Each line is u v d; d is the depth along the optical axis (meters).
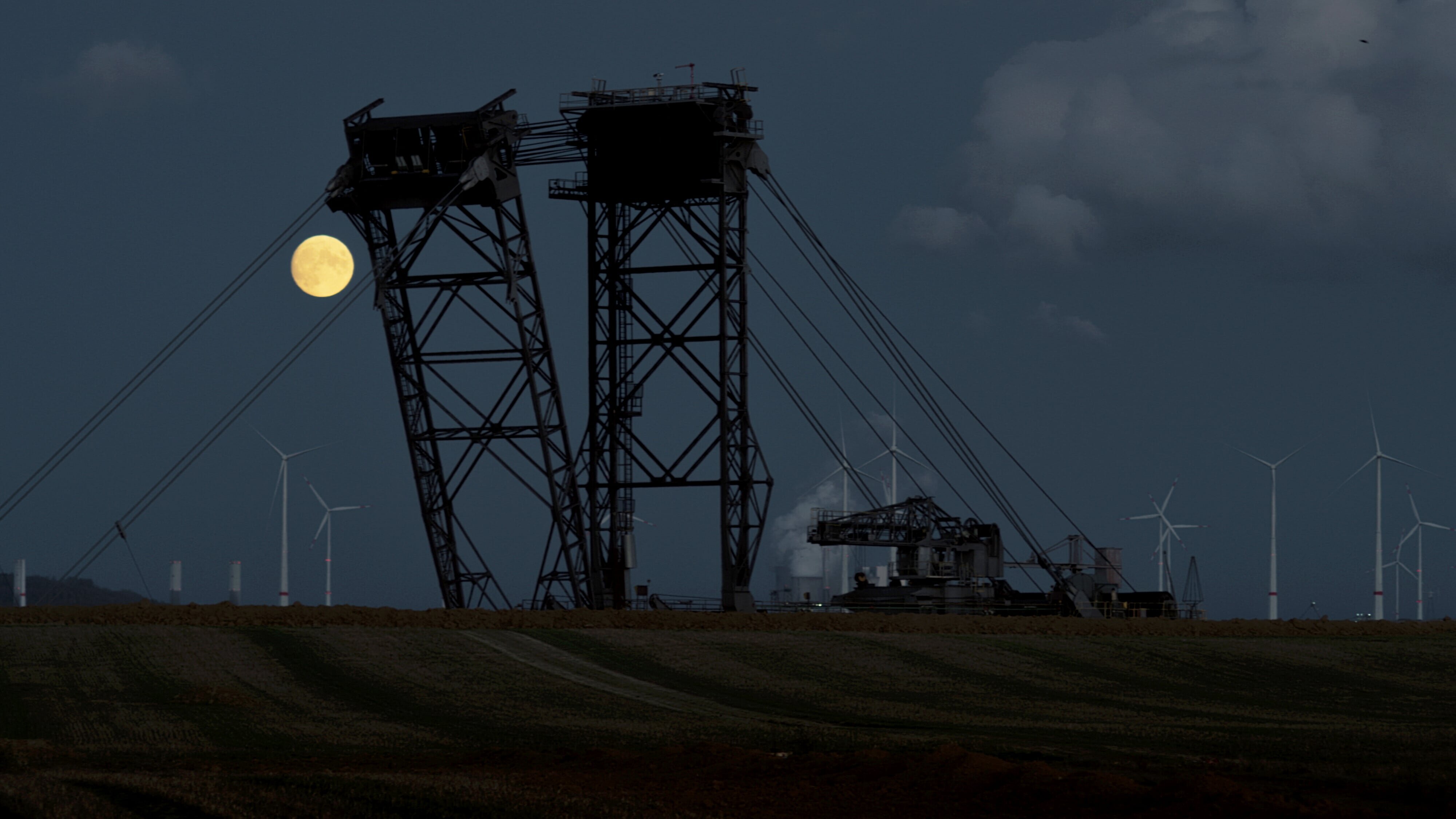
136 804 59.81
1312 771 62.41
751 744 82.25
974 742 80.56
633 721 99.69
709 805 57.66
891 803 57.09
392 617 155.75
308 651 131.62
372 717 101.12
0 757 75.00
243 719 99.25
